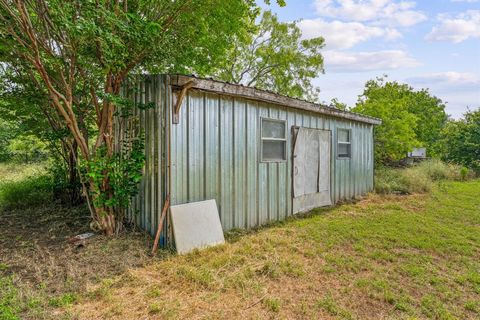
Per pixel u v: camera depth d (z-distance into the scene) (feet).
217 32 19.76
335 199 25.31
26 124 19.69
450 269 11.74
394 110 42.29
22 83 16.84
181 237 12.67
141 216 14.79
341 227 17.19
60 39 11.89
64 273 10.21
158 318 7.84
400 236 15.60
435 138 74.84
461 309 8.90
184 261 11.50
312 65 50.83
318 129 23.24
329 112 23.41
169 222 12.96
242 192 16.76
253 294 9.29
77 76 14.55
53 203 20.62
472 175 44.16
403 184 32.04
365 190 30.17
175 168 13.20
